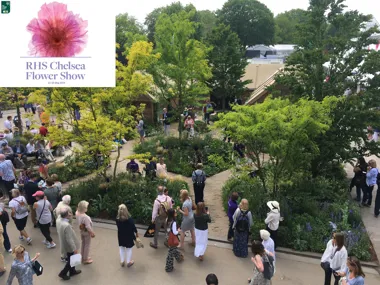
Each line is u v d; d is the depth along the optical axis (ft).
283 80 46.80
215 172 53.72
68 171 51.65
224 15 219.20
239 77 88.74
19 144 55.06
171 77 61.16
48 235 31.78
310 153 37.60
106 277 27.76
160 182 42.75
